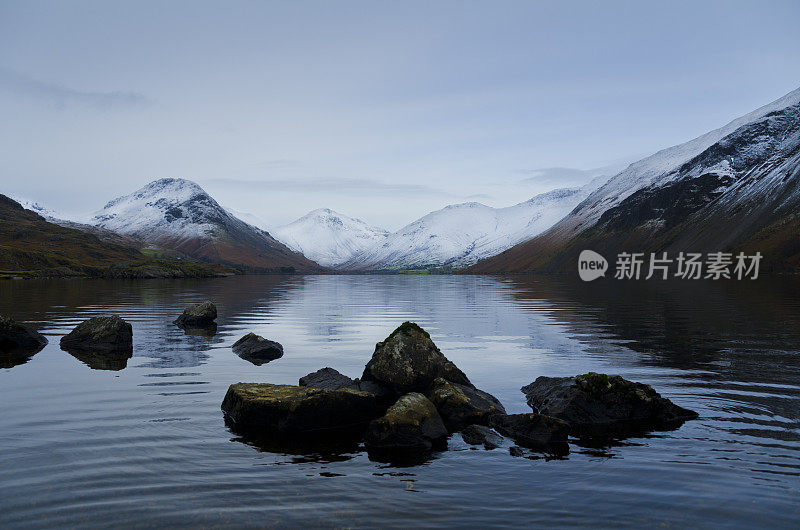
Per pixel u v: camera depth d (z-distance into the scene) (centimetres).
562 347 2736
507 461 1187
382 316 4500
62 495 964
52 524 855
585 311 4816
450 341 2984
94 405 1605
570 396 1564
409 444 1306
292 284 13488
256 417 1446
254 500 959
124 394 1744
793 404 1616
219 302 6141
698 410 1563
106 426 1398
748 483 1038
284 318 4322
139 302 5784
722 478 1065
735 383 1884
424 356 1834
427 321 4072
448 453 1248
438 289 10412
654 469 1120
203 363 2311
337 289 10369
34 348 2673
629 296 6950
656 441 1309
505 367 2239
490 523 876
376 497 979
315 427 1447
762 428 1396
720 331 3272
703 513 912
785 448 1241
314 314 4688
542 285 12081
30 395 1719
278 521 877
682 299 6184
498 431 1428
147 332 3338
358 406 1517
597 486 1032
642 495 986
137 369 2164
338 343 2945
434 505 945
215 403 1648
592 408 1519
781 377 1973
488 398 1695
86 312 4556
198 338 3072
